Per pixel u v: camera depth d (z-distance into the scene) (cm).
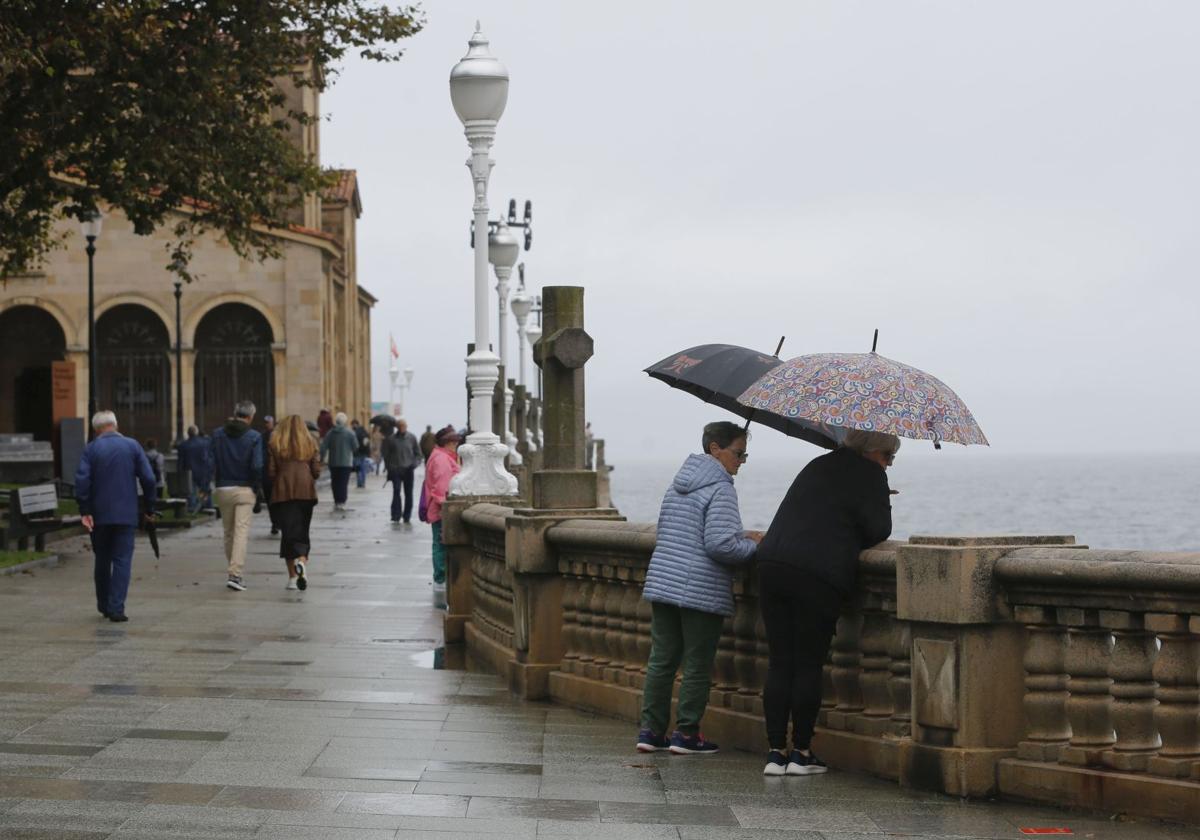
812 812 752
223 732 954
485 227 1597
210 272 6056
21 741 907
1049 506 12706
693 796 789
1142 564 711
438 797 776
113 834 678
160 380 6109
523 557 1130
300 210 6506
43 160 2375
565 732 993
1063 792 750
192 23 2464
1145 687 738
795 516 831
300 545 1959
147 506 1599
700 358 946
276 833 688
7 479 3478
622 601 1059
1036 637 779
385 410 11081
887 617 844
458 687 1198
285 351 6053
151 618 1611
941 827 720
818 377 817
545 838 691
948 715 782
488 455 1509
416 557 2467
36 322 6244
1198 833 700
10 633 1462
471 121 1617
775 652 847
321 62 2736
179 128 2495
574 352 1131
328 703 1093
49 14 2164
